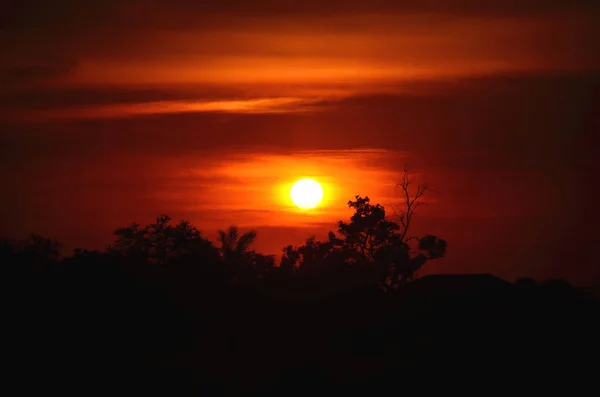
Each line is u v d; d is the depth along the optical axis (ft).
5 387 534.78
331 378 542.16
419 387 532.32
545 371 538.47
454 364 550.77
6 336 584.40
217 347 610.24
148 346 607.78
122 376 548.72
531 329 574.15
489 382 533.14
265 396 529.04
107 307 613.52
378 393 529.86
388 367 555.28
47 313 602.03
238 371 560.61
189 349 606.14
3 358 565.94
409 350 582.76
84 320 602.03
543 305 606.55
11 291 610.65
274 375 550.77
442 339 584.40
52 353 578.66
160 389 536.83
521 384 530.68
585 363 544.21
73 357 577.84
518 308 602.85
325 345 616.39
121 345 601.21
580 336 568.00
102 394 532.73
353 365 564.71
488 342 568.00
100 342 595.88
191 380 547.08
